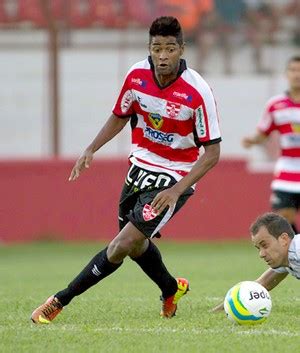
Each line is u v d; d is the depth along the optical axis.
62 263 56.19
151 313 27.55
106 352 20.11
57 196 71.19
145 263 25.98
